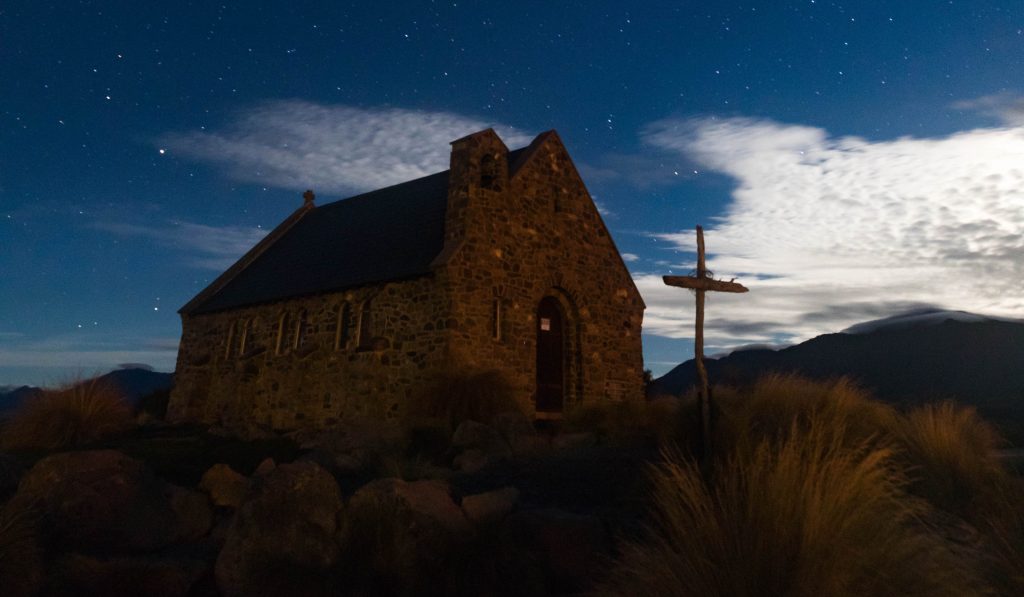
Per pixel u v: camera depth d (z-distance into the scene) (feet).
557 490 25.67
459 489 26.43
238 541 17.67
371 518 18.78
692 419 27.78
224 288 83.46
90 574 16.94
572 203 64.18
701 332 25.04
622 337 65.51
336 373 58.95
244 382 66.44
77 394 44.14
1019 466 23.72
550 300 62.34
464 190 55.06
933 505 19.92
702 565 12.94
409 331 54.34
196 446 39.32
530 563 18.08
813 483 14.30
